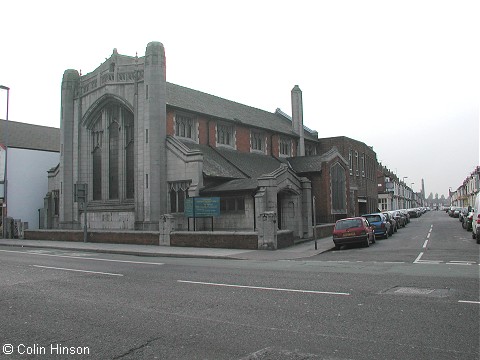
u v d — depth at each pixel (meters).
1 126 43.53
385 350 5.72
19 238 32.88
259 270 13.88
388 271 12.87
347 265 14.84
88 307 8.59
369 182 55.31
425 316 7.33
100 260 17.94
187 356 5.67
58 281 11.95
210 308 8.34
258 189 24.91
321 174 35.84
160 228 24.39
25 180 41.16
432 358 5.41
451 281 10.70
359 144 51.81
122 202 30.92
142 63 29.92
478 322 6.92
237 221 26.11
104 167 32.34
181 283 11.38
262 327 6.93
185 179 27.70
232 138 35.62
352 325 6.92
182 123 31.44
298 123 45.03
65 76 34.41
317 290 9.93
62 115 34.50
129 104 30.27
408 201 144.38
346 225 22.81
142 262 17.03
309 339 6.26
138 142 29.48
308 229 27.31
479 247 20.41
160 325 7.18
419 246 22.11
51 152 43.50
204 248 22.41
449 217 71.94
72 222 33.62
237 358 5.55
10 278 12.55
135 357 5.68
